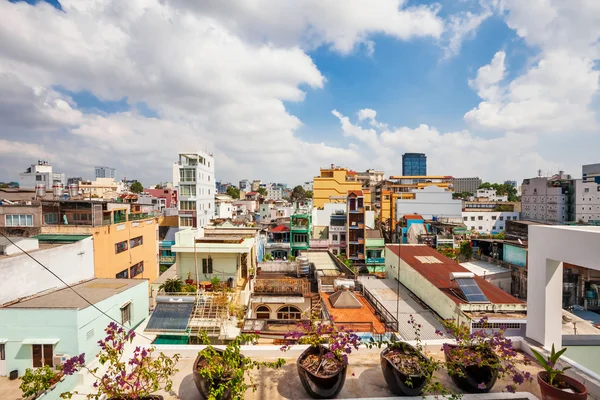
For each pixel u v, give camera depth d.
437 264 22.28
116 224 22.95
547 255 5.76
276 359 5.98
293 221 41.22
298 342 5.98
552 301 5.90
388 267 27.09
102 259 20.97
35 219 21.44
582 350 8.19
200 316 13.88
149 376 4.44
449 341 6.37
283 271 23.55
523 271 30.00
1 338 11.97
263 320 14.23
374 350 6.39
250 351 6.07
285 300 17.92
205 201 48.16
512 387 4.76
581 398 4.24
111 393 4.35
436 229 45.09
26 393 6.26
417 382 4.74
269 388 5.14
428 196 53.94
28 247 14.63
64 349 11.95
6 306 12.31
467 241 38.28
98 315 12.99
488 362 4.87
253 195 95.19
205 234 21.98
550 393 4.46
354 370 5.69
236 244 17.84
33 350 12.04
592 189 54.94
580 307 26.61
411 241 44.56
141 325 15.59
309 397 4.91
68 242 19.80
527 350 6.02
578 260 5.12
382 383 5.28
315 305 17.36
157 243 30.80
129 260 24.83
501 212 57.56
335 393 4.83
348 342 5.23
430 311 18.31
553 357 4.74
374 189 78.00
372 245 40.53
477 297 16.05
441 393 4.80
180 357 6.11
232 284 17.59
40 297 13.83
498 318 14.16
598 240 4.80
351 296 17.56
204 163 47.84
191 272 18.33
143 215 28.98
